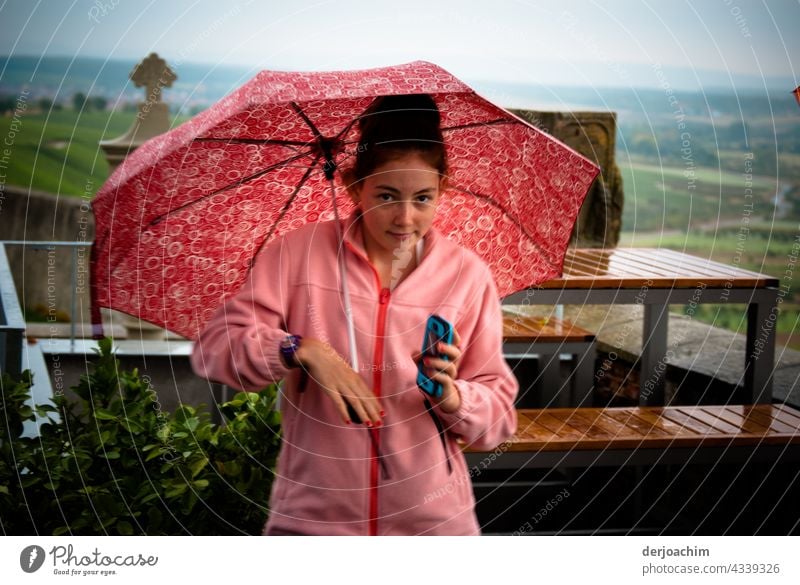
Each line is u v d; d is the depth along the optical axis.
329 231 2.19
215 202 2.36
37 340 5.08
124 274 2.35
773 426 3.62
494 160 2.40
